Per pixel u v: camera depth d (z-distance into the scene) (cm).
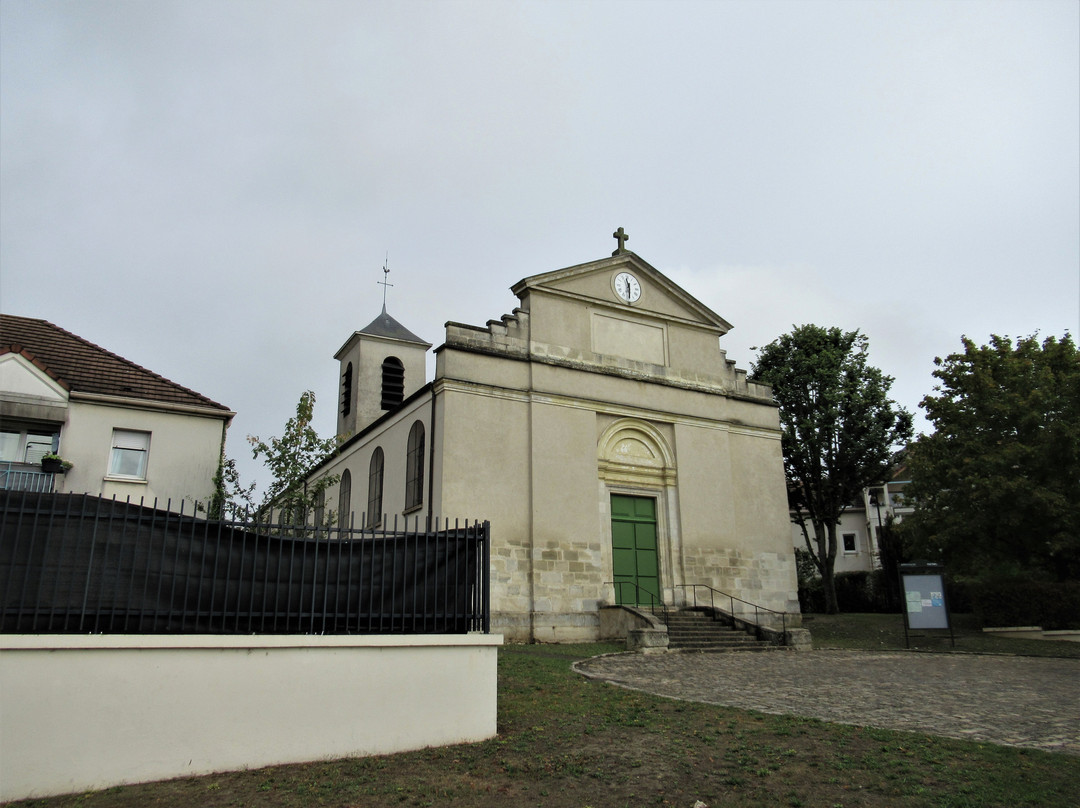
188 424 1959
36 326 2078
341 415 3575
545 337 2252
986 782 719
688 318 2545
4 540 711
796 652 1898
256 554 799
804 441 3269
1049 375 2377
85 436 1839
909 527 2556
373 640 809
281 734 755
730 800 684
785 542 2562
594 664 1547
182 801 650
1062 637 2192
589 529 2166
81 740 681
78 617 718
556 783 723
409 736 812
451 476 1997
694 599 2311
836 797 689
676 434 2425
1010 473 2292
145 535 758
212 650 741
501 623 1969
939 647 2031
